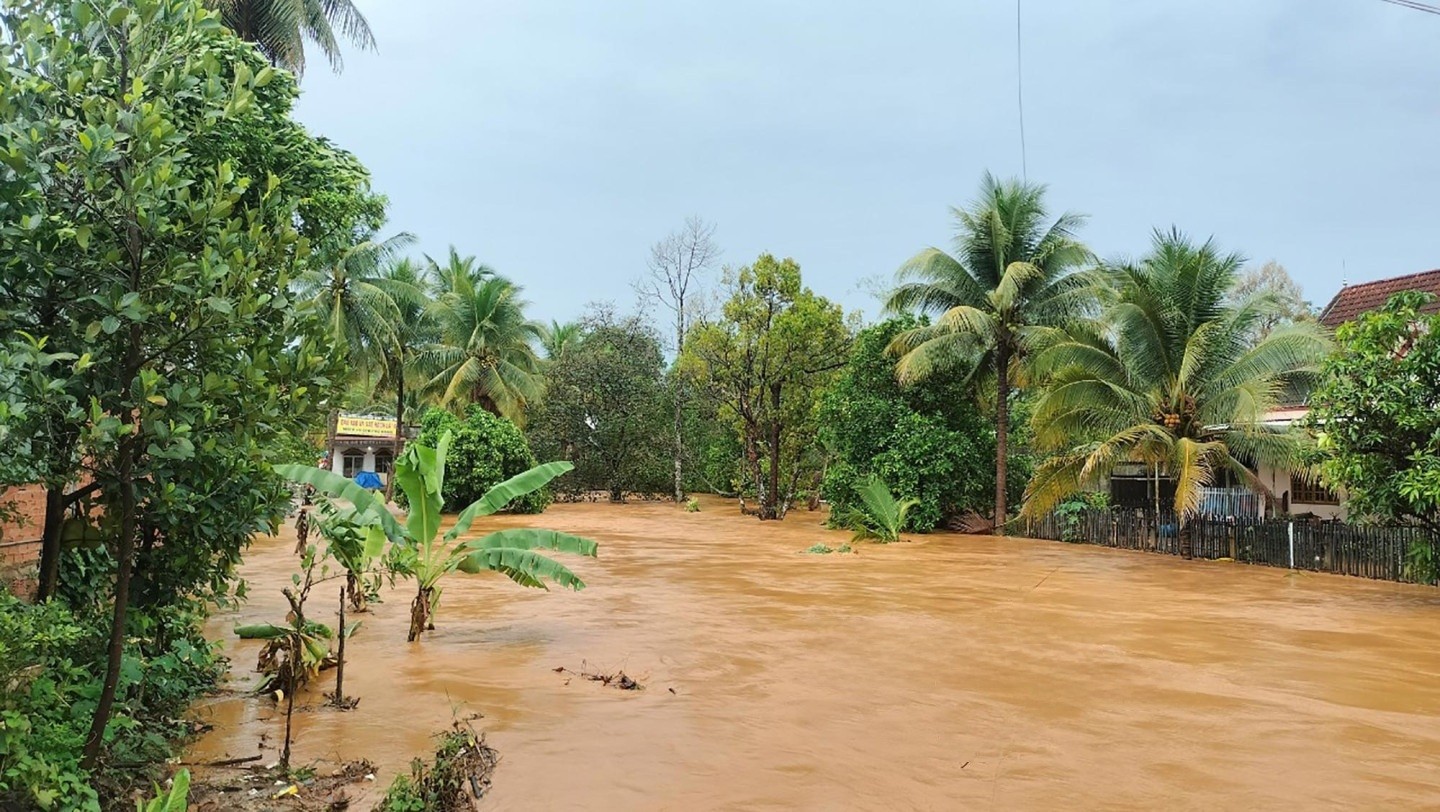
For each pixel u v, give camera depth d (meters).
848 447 25.91
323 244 11.81
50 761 3.90
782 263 31.11
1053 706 6.68
